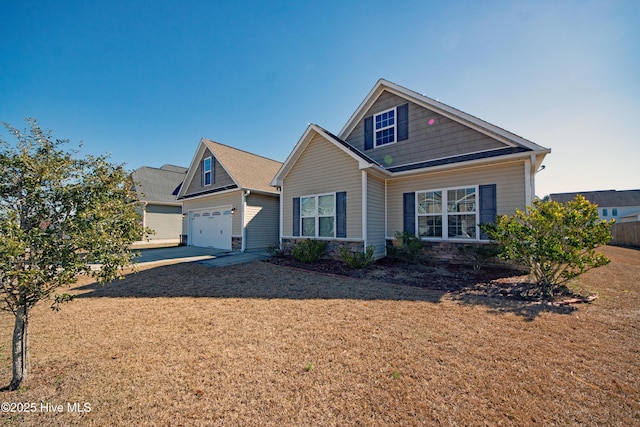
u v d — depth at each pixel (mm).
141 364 2932
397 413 2145
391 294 5578
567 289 5789
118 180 2979
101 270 2785
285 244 11102
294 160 10820
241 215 13477
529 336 3543
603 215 37844
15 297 2561
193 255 11688
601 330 3723
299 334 3689
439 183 8938
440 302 5020
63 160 2646
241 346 3350
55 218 2631
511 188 7727
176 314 4531
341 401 2299
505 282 6395
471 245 8234
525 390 2428
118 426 2035
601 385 2498
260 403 2279
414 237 8695
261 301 5223
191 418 2111
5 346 3451
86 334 3740
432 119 9570
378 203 9586
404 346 3303
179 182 23172
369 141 11125
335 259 9430
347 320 4180
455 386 2492
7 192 2465
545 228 5336
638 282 6582
